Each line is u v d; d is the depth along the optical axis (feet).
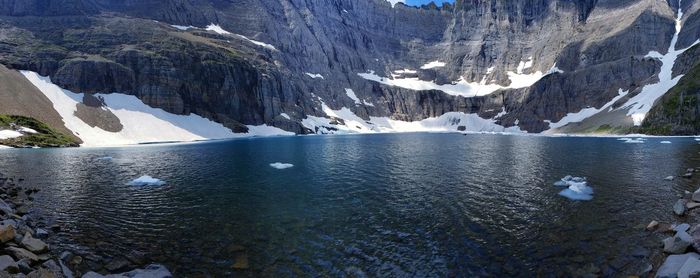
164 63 449.89
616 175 132.77
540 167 158.92
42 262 56.44
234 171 153.58
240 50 602.85
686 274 46.68
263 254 63.05
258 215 86.58
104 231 74.69
